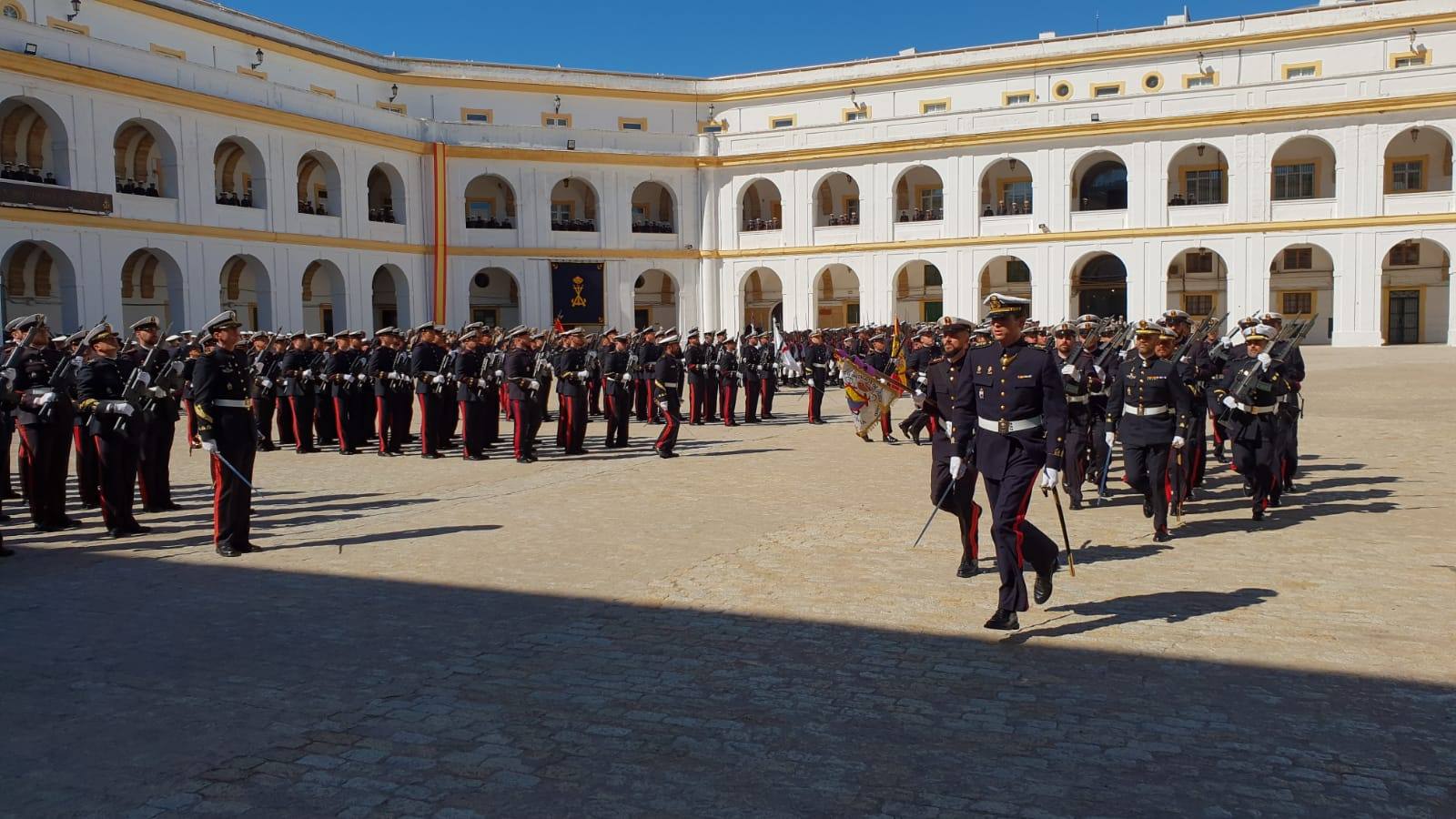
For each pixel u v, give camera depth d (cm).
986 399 775
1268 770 512
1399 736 548
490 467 1706
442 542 1080
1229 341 1491
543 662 691
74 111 3164
